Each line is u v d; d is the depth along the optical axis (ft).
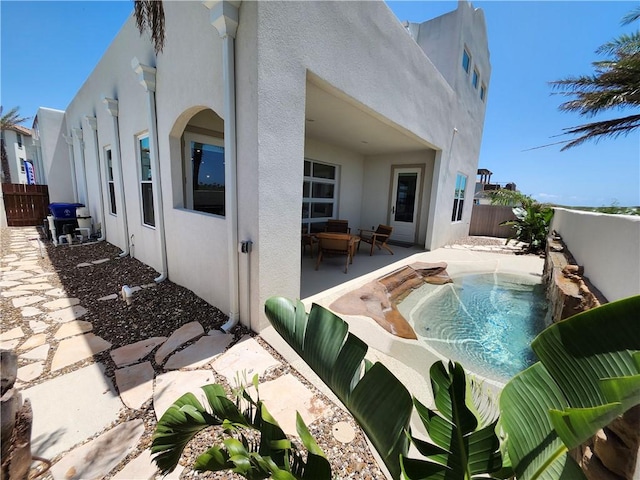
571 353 2.68
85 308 12.21
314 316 3.43
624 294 7.62
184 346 9.36
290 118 10.03
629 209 25.17
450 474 2.84
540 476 2.71
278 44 9.22
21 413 3.91
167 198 14.64
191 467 5.16
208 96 10.77
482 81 34.45
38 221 36.88
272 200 9.86
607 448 4.18
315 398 7.11
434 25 26.58
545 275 19.98
